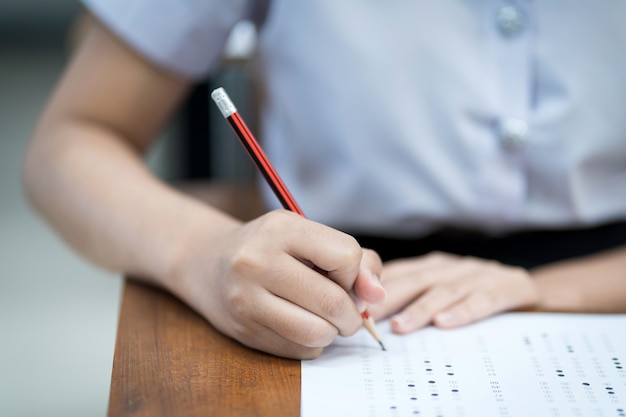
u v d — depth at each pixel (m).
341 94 0.83
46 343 1.97
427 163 0.83
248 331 0.56
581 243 0.86
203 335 0.59
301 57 0.84
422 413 0.48
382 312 0.63
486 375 0.53
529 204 0.85
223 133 1.56
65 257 2.56
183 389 0.50
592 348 0.58
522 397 0.50
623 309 0.66
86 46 0.88
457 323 0.62
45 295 2.26
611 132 0.82
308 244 0.54
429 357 0.56
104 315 2.14
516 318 0.64
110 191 0.73
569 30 0.81
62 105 0.85
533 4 0.81
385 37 0.82
